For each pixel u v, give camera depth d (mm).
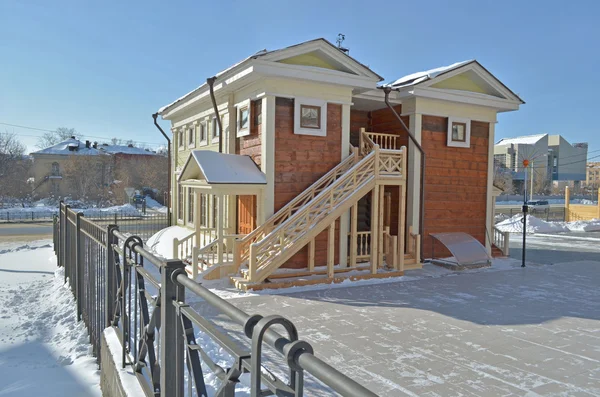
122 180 50656
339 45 14516
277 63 9953
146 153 56906
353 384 1164
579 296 9148
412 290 9508
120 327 4875
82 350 5992
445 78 12344
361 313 7672
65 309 7777
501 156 65062
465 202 13453
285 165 10539
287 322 1611
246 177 10031
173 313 2824
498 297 8992
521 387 4801
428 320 7297
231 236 10062
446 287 9852
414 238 11930
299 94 10547
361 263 11445
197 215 10406
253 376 1630
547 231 24688
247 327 1684
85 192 45688
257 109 10867
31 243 16750
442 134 12945
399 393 4609
